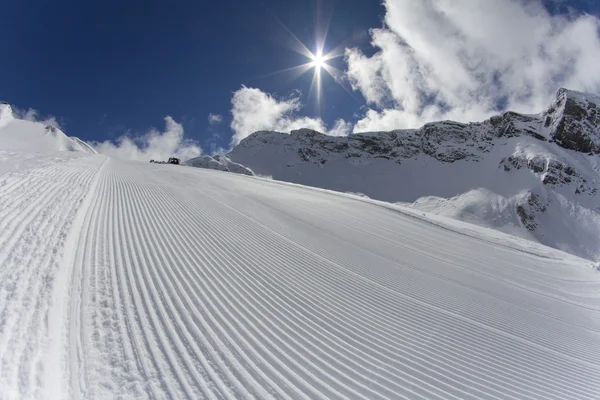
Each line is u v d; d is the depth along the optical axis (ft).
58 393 10.43
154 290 18.70
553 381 17.40
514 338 22.26
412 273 33.81
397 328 20.29
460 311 25.50
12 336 11.85
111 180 55.31
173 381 12.10
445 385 15.17
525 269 44.45
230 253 28.19
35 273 16.71
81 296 16.47
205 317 16.96
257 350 15.11
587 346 23.31
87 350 12.75
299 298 21.85
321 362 15.19
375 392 13.78
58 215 26.86
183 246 27.48
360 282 27.71
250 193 69.31
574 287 39.60
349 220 58.03
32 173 40.11
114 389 11.18
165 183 64.80
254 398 12.12
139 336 14.32
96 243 23.91
